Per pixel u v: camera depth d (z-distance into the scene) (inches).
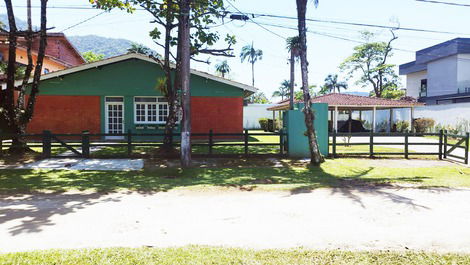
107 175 342.3
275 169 387.5
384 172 371.6
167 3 487.5
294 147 481.1
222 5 498.0
